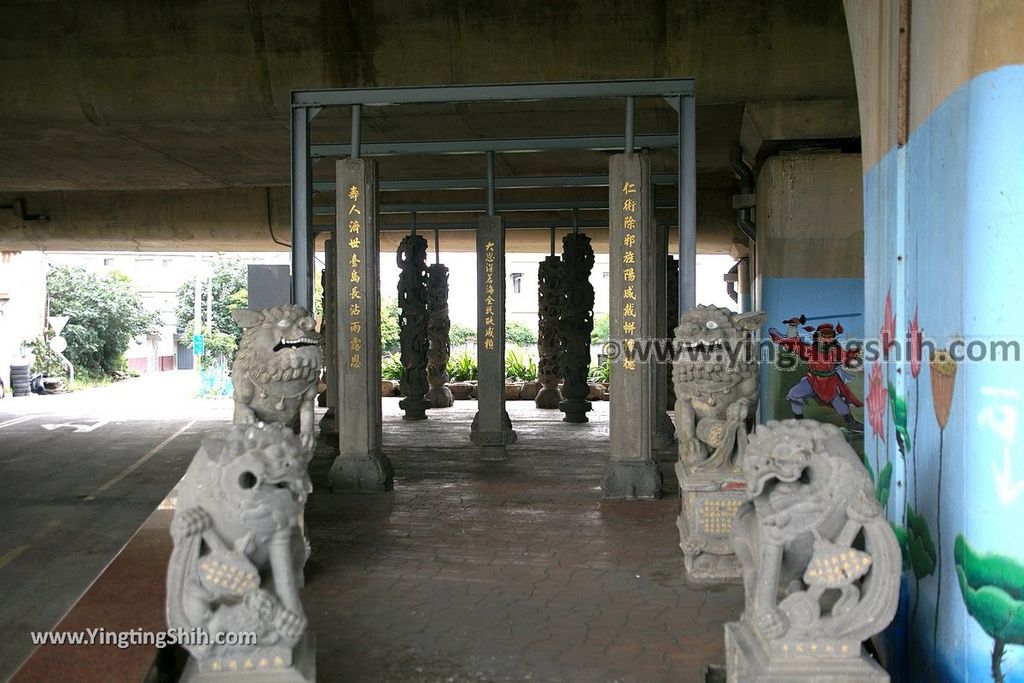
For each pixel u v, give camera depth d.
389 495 7.98
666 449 11.16
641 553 5.95
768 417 9.03
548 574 5.47
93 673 3.36
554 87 7.77
